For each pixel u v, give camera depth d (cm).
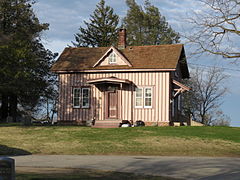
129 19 6091
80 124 3512
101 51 3841
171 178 1231
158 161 1678
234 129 2911
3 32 3900
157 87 3350
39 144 2275
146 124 3347
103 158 1803
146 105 3369
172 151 2066
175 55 3466
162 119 3312
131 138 2438
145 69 3353
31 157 1853
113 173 1325
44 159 1762
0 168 846
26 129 2914
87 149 2122
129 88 3419
